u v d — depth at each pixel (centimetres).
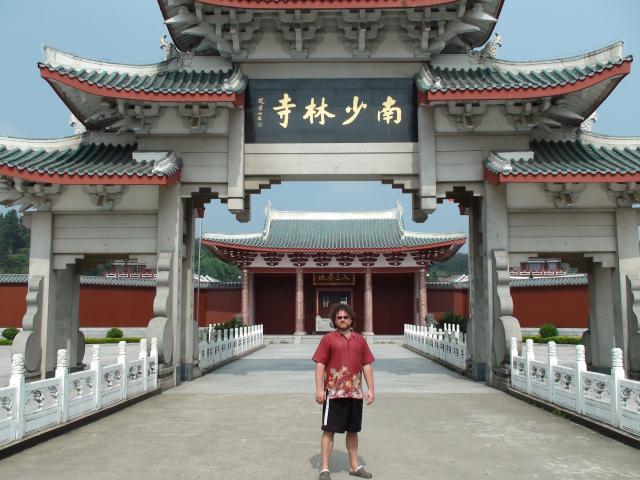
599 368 1831
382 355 3559
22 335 1647
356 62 1772
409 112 1764
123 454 900
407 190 1775
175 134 1736
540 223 1747
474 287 1945
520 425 1136
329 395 779
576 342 4300
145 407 1346
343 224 5784
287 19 1673
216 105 1680
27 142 1798
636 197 1698
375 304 5803
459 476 782
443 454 902
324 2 1616
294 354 3597
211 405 1378
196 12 1669
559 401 1279
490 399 1481
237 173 1722
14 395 934
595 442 984
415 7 1636
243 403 1410
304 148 1750
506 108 1698
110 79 1709
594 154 1761
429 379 1992
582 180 1572
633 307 1673
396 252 5184
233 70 1786
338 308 812
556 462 855
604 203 1716
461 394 1574
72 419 1108
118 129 1781
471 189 1753
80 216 1748
